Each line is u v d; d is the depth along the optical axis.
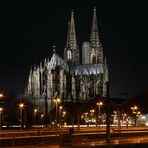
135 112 166.25
